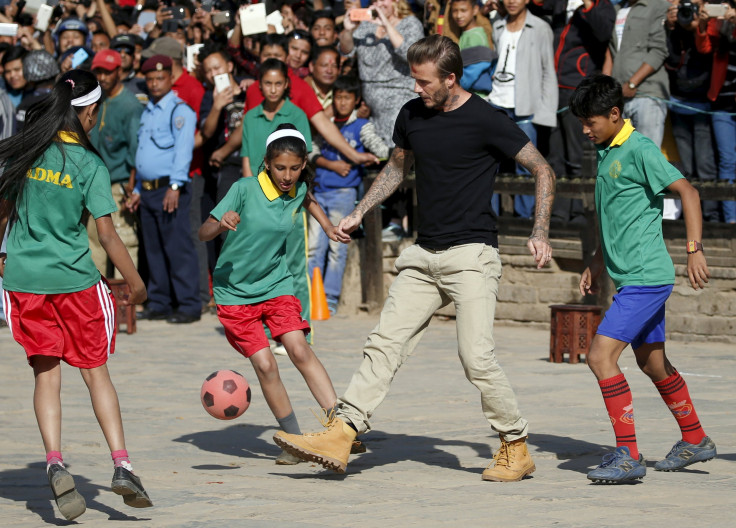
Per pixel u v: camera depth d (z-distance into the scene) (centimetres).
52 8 2258
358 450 982
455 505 786
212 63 1958
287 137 952
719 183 1700
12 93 2102
